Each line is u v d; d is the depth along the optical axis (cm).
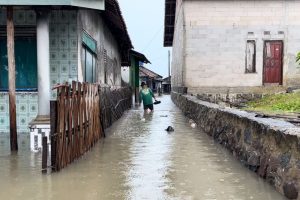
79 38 1033
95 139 964
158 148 905
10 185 579
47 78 870
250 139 704
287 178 511
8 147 869
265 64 2055
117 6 1181
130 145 947
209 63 2052
